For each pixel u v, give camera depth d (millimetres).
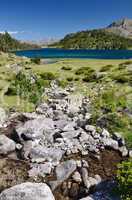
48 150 15852
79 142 17406
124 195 10922
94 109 25016
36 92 32438
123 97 28938
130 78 39719
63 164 14367
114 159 15812
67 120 22547
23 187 11273
